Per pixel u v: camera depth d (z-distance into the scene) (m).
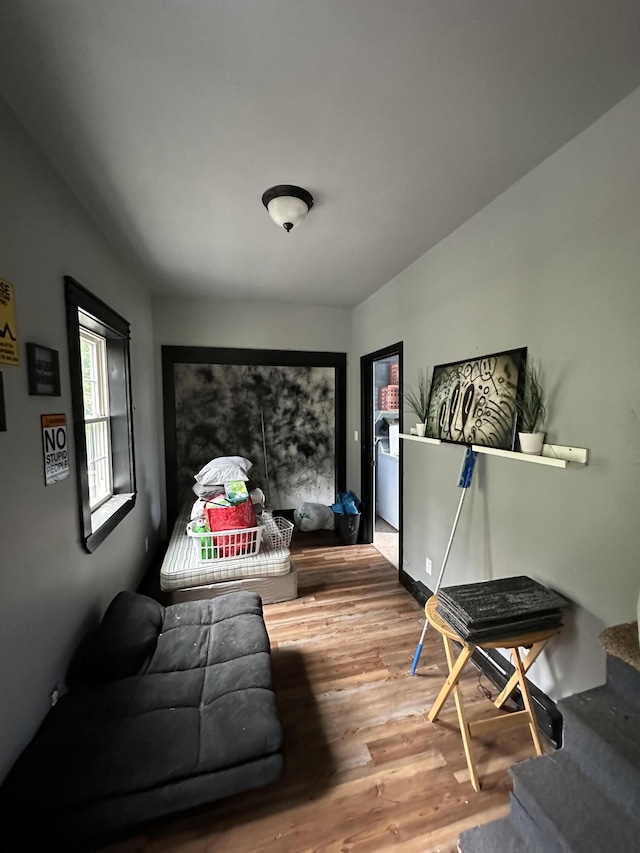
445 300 2.35
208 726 1.34
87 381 2.39
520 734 1.66
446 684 1.64
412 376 2.79
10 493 1.22
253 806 1.34
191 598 2.60
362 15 0.98
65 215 1.71
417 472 2.75
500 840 1.17
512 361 1.79
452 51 1.09
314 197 1.88
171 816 1.30
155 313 3.70
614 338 1.34
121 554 2.39
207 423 3.97
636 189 1.26
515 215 1.77
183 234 2.28
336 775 1.46
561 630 1.55
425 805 1.35
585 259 1.44
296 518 4.23
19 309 1.31
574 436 1.50
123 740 1.27
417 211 2.03
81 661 1.56
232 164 1.62
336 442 4.36
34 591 1.34
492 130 1.42
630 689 1.25
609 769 1.10
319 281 3.21
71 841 1.09
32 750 1.22
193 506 3.41
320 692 1.88
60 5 0.94
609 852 0.97
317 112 1.32
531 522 1.73
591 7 0.97
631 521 1.30
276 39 1.04
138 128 1.39
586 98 1.27
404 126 1.40
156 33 1.02
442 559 2.45
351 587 3.00
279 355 4.05
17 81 1.16
